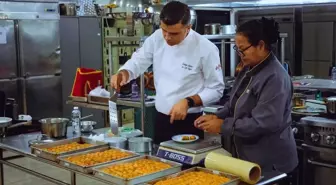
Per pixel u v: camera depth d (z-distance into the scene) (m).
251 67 2.25
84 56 7.14
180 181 2.04
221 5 5.73
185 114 2.59
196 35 2.77
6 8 6.04
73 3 7.13
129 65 2.97
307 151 3.18
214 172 2.13
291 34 5.77
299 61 5.79
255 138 2.24
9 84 6.17
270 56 2.20
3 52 6.06
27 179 4.54
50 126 3.00
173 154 2.39
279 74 2.13
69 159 2.42
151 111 3.99
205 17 5.92
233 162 2.08
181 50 2.79
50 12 6.51
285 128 2.24
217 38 4.34
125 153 2.54
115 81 2.89
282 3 5.70
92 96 4.18
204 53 2.73
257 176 2.03
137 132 3.01
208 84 2.78
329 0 5.33
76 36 7.02
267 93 2.11
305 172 3.21
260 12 5.96
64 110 6.91
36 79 6.45
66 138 2.97
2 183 3.24
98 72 4.44
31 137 3.11
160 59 2.91
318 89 4.48
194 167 2.22
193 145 2.43
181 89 2.82
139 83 4.15
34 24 6.34
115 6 6.84
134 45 7.24
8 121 3.19
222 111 2.44
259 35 2.12
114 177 2.09
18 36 6.19
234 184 2.00
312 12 5.57
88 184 4.32
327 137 3.03
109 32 7.18
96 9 7.36
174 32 2.59
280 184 2.31
